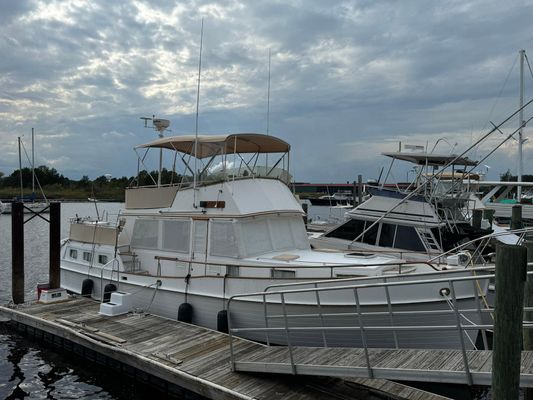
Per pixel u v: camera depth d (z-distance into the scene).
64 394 9.14
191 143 11.64
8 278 20.23
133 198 12.47
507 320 4.87
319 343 9.05
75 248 13.55
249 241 10.40
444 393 9.21
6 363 10.52
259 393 7.17
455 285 8.53
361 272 9.21
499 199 27.31
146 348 8.88
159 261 11.48
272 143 11.88
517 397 4.90
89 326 10.21
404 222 14.42
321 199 51.31
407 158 16.28
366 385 7.55
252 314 9.49
